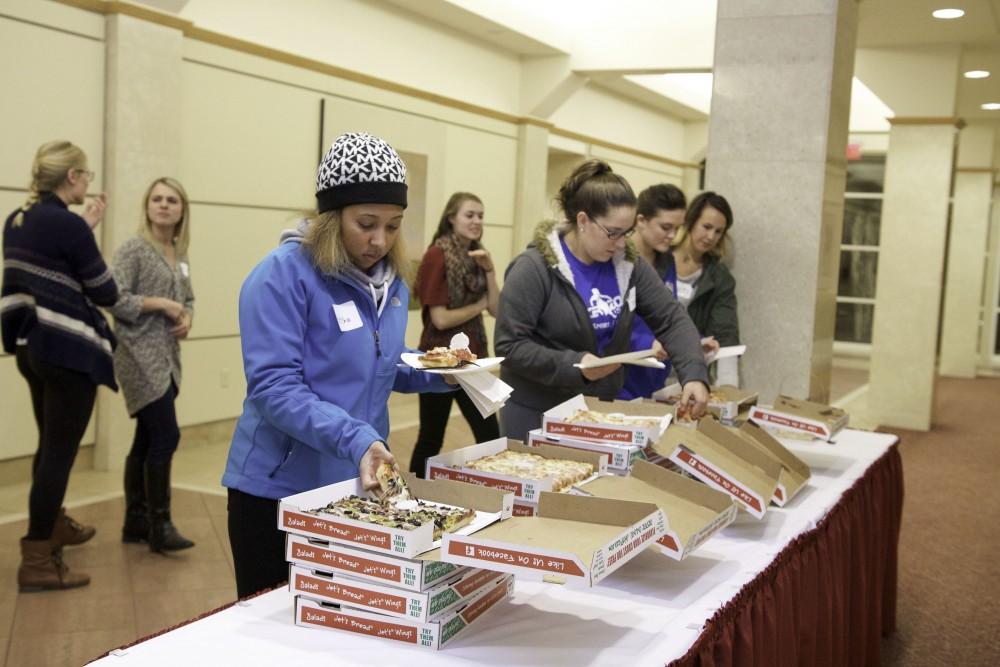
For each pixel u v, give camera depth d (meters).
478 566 1.43
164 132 5.53
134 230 5.41
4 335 3.41
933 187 8.06
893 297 8.38
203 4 5.92
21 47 4.82
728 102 4.16
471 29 8.35
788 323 4.11
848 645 2.71
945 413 9.47
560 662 1.44
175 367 3.95
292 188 6.72
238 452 1.86
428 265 4.30
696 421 2.51
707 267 3.62
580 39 9.16
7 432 4.92
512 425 2.67
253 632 1.50
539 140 9.65
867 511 2.89
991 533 5.19
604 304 2.62
